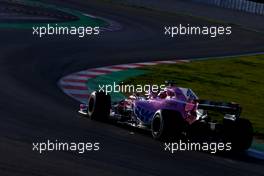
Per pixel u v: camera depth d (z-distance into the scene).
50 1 151.88
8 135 38.91
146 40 112.50
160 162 36.34
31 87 62.25
